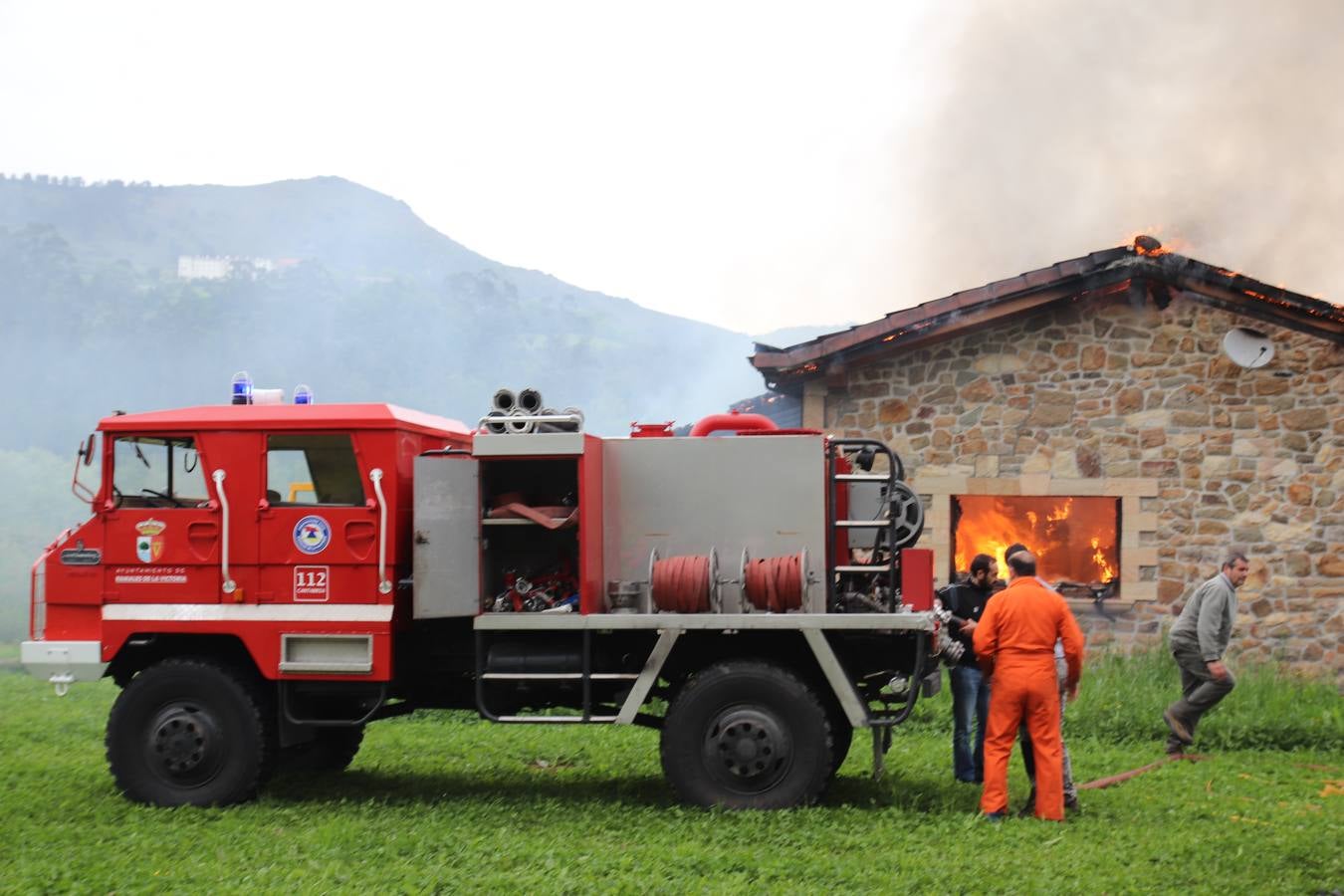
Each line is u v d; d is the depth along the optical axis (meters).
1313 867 6.08
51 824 7.00
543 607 7.63
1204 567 12.38
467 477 7.53
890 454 7.64
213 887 5.73
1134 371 12.60
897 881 5.72
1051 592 7.23
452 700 8.10
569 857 6.19
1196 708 9.36
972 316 12.68
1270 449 12.38
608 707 7.78
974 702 8.20
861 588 8.02
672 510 7.77
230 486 7.72
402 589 7.73
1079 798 7.77
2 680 13.90
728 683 7.25
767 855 6.18
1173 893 5.59
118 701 7.68
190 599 7.70
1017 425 12.76
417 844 6.47
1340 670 12.09
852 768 8.72
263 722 7.63
